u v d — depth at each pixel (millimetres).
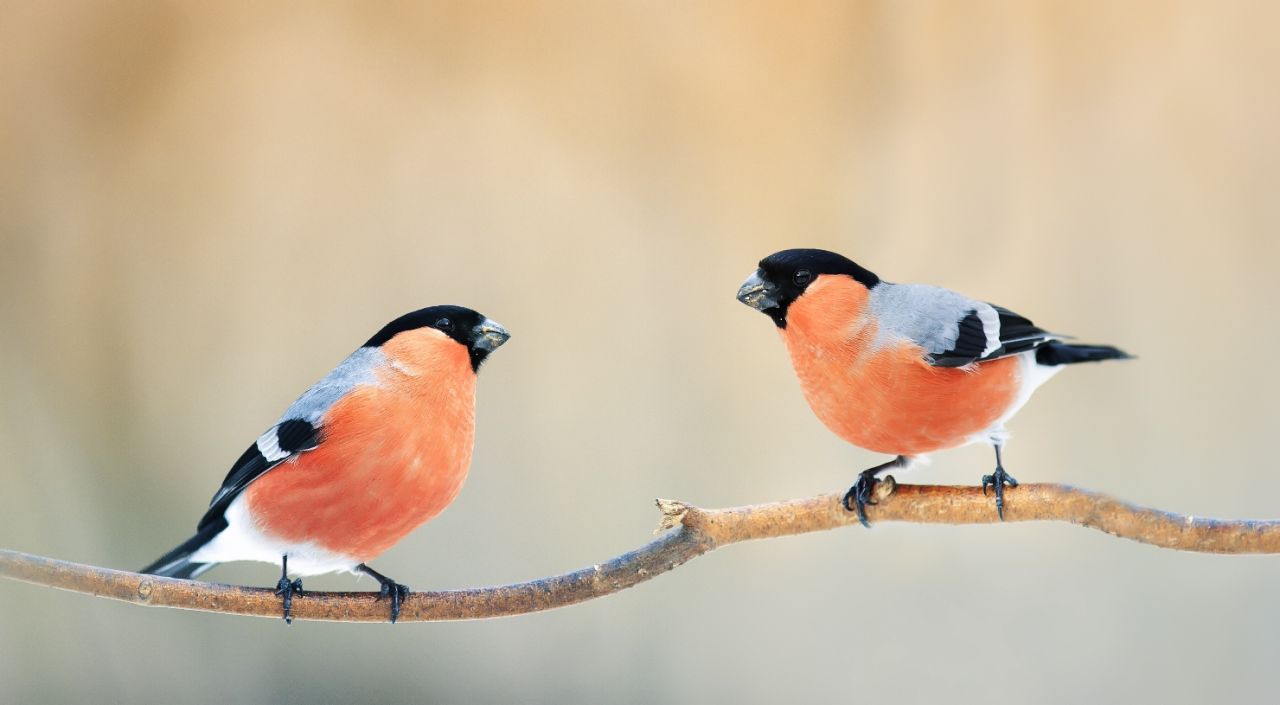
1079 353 7902
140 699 9852
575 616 10133
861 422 7426
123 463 10977
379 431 6863
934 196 11430
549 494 10398
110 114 11734
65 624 9977
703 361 10977
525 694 9922
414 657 10055
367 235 11469
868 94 11578
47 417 11023
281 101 11711
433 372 7051
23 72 11664
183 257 11523
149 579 6375
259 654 10023
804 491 10461
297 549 7039
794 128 11547
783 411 10742
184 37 11844
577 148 11578
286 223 11500
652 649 10047
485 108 11664
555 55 11703
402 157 11602
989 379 7234
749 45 11625
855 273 7441
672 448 10664
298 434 6887
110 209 11609
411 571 10078
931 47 11539
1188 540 6273
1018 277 11172
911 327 7215
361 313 11305
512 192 11477
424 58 11734
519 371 10875
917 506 6594
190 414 11148
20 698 9766
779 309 7410
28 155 11617
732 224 11398
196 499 10836
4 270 11391
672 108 11656
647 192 11500
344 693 9922
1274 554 6207
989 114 11492
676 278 11242
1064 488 6516
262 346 11242
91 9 11703
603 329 11078
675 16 11641
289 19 11805
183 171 11695
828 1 11586
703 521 6473
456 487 7207
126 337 11328
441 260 11375
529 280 11258
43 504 10781
